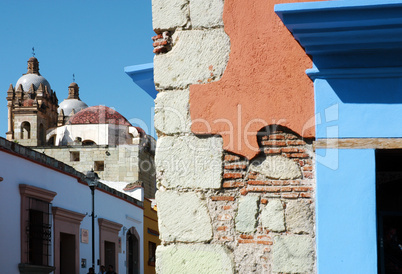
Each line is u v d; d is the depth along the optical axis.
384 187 5.91
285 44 5.25
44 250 17.09
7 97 70.06
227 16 5.43
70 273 19.38
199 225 5.28
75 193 19.94
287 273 5.05
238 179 5.29
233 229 5.22
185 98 5.45
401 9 4.52
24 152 16.25
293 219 5.12
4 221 14.96
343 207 4.95
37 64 74.94
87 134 51.53
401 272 5.85
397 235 5.89
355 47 4.94
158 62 5.54
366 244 4.89
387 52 4.99
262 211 5.20
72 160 49.09
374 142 4.96
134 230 27.44
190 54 5.48
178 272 5.25
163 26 5.56
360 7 4.57
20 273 15.52
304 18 4.72
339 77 5.06
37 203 16.70
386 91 4.99
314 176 5.14
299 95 5.20
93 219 19.70
